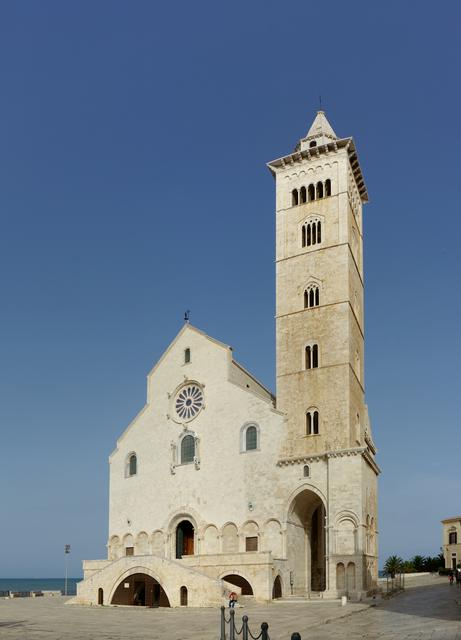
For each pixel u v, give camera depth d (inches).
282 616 2204.7
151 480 3464.6
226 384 3346.5
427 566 5433.1
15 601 3294.8
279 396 3225.9
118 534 3508.9
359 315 3499.0
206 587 2662.4
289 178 3595.0
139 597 3026.6
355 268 3484.3
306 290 3351.4
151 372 3659.0
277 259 3484.3
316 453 3014.3
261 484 3102.9
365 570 2834.6
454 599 2566.4
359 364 3403.1
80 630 2006.6
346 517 2861.7
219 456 3262.8
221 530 3144.7
